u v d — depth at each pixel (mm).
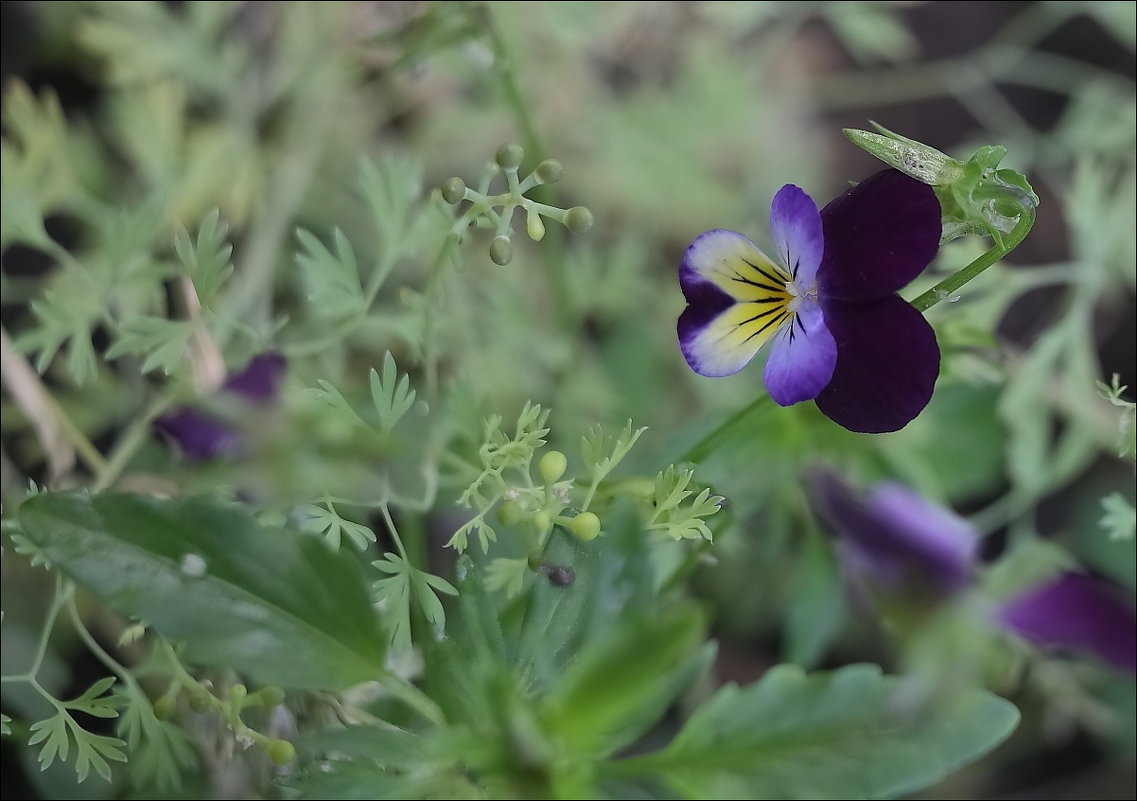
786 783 175
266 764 191
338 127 284
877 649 266
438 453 207
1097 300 326
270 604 172
